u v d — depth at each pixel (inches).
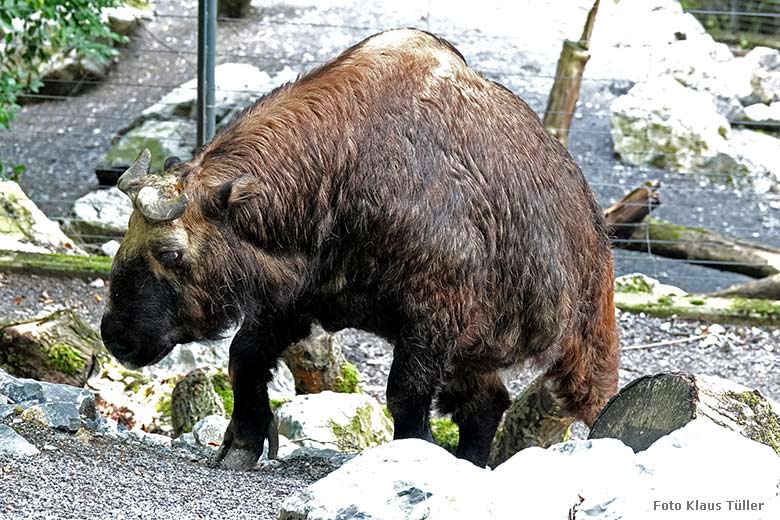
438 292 368.5
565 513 222.8
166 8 1048.2
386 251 364.2
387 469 240.8
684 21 1079.6
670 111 936.3
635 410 299.1
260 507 299.6
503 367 400.8
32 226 714.2
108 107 958.4
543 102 954.7
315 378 547.8
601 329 431.5
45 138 914.1
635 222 755.4
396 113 368.8
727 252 763.4
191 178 357.4
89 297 643.5
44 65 957.8
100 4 738.2
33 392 394.3
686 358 637.3
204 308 360.2
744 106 1041.5
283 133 364.2
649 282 720.3
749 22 1162.0
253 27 1008.2
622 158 938.7
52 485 295.1
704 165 932.0
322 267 372.2
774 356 642.8
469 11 1074.7
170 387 518.6
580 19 1078.4
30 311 616.1
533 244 387.5
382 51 381.4
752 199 899.4
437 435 520.4
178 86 925.2
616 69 1030.4
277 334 386.3
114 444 369.7
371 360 616.7
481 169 375.6
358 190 362.9
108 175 845.2
